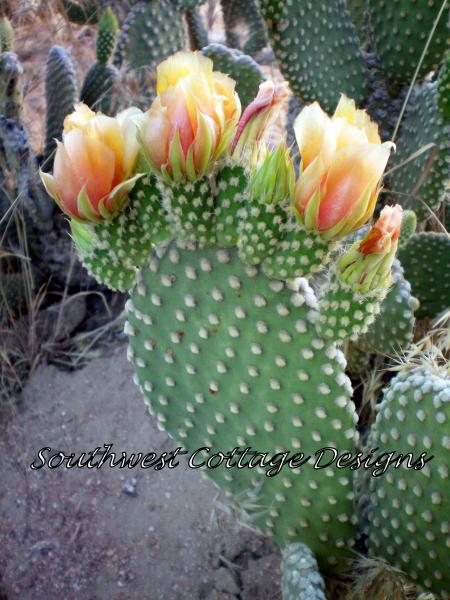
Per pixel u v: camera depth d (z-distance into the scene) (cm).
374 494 34
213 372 32
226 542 46
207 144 25
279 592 44
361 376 50
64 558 48
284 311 29
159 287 31
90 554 48
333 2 52
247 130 27
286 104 74
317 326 29
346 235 26
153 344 32
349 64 54
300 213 25
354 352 48
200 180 27
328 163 24
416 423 30
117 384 57
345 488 33
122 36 67
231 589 44
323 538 35
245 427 33
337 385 31
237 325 30
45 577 47
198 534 47
